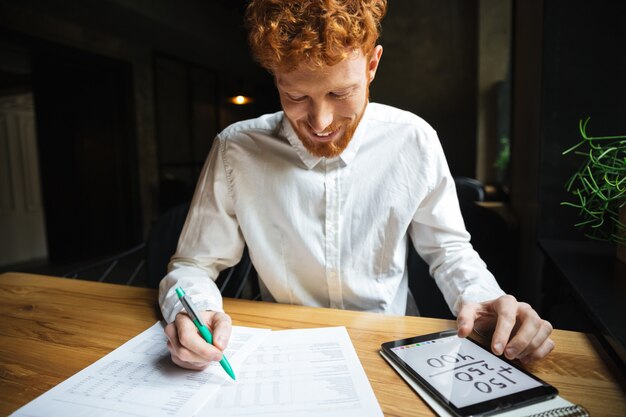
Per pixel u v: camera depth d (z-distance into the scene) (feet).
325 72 2.00
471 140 16.02
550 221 4.20
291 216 3.05
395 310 3.34
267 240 3.15
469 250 2.92
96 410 1.65
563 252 3.67
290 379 1.84
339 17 1.90
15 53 14.21
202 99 20.97
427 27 15.61
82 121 15.76
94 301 2.87
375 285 3.12
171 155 18.76
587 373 1.83
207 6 16.92
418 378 1.77
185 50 17.93
